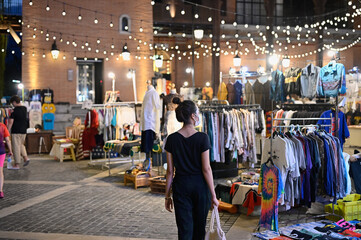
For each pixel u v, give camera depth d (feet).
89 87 63.93
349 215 20.06
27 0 58.13
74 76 60.70
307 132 21.75
